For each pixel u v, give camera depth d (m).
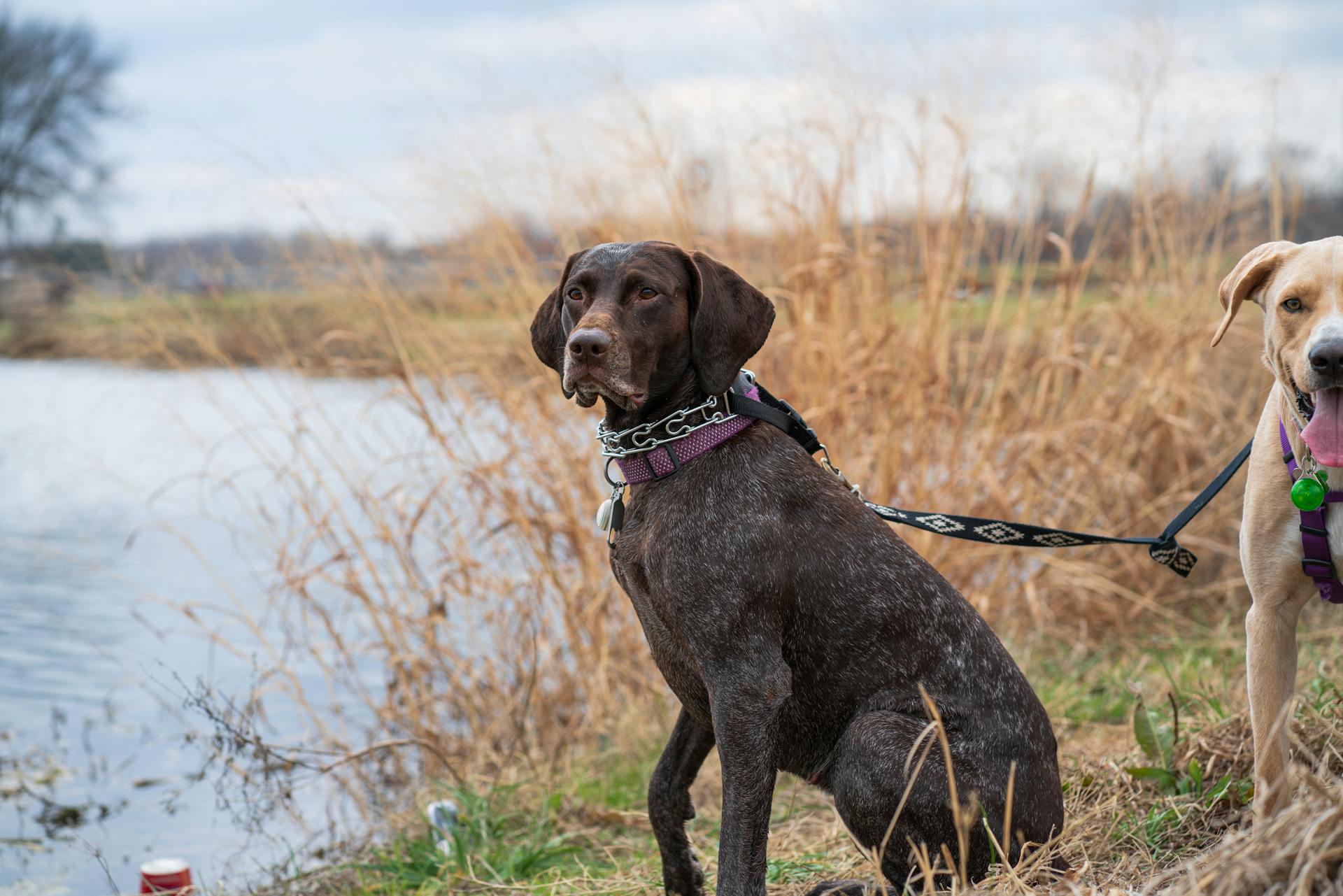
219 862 4.23
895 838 2.68
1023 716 2.80
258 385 14.26
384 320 5.77
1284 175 6.12
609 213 5.78
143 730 5.48
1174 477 6.22
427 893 3.74
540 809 4.39
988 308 6.08
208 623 6.98
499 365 5.76
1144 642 5.72
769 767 2.71
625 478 2.94
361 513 6.44
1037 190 5.97
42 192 16.22
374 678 6.02
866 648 2.81
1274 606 2.73
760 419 2.96
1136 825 3.11
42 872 4.15
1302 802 2.13
